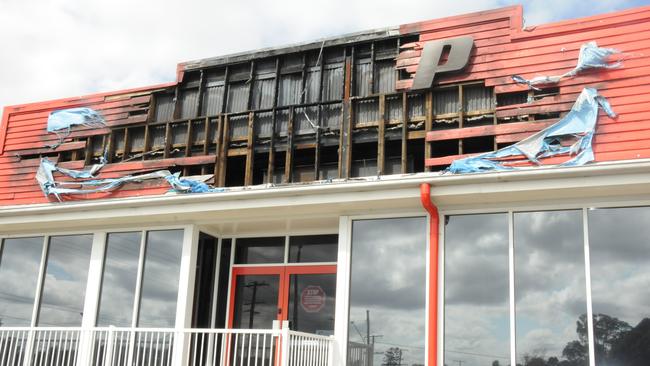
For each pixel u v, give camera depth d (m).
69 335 9.98
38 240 11.05
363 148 10.16
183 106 11.34
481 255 8.25
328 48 10.47
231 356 9.80
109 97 11.75
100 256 10.43
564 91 8.47
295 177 10.64
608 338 7.43
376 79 10.05
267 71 10.92
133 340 8.77
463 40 9.29
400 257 8.66
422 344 8.23
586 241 7.80
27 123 12.16
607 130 8.03
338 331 8.66
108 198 10.81
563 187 7.65
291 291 9.88
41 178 11.42
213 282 10.34
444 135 8.95
